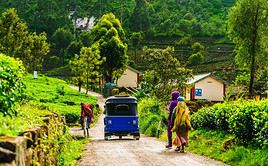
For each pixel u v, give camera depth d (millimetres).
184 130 24188
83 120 38312
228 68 159250
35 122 13320
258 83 79000
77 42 189625
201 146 24828
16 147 7516
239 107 23188
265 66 80750
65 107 63062
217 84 102688
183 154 23109
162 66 68000
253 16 79750
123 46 120688
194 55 170750
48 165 13859
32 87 78062
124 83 135000
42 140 12352
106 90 108875
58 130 20359
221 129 27062
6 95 10945
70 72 164000
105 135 36625
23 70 13156
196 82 102062
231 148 21516
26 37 102500
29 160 9625
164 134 39375
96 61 102312
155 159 20953
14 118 12062
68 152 22156
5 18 96500
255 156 18281
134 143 31141
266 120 18703
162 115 48531
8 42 96562
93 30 131000
